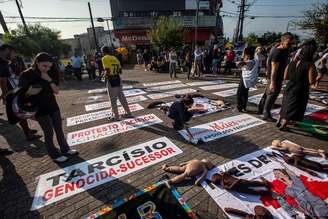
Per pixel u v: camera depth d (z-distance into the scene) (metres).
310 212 2.02
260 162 2.89
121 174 2.77
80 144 3.66
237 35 24.02
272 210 2.06
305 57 3.19
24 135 4.18
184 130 4.04
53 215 2.15
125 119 4.77
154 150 3.35
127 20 24.06
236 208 2.12
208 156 3.11
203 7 26.22
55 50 16.72
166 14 26.47
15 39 13.77
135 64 21.44
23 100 2.57
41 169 2.95
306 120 4.36
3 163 3.15
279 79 3.90
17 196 2.44
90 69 11.91
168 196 2.26
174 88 8.00
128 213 2.06
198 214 2.07
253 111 4.99
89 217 2.04
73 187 2.55
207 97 6.44
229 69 11.54
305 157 2.93
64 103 6.52
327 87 7.39
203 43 24.38
